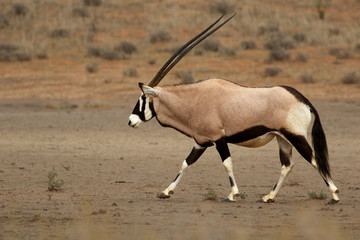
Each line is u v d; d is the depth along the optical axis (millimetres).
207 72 116938
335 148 52469
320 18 161750
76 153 48812
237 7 169625
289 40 138000
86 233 21500
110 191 32594
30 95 100250
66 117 76875
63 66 122125
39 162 43781
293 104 28109
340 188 34062
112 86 106688
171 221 23969
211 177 38438
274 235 21344
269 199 29062
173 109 30094
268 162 45000
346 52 127188
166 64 31062
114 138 58844
